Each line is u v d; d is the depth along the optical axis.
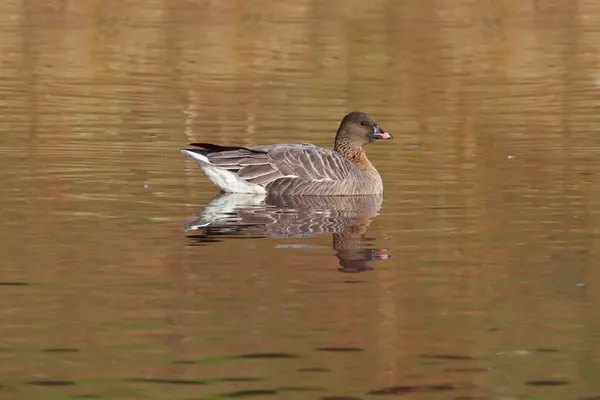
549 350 11.20
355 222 16.67
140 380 10.27
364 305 12.51
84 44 34.53
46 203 17.30
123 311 12.16
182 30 37.16
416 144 23.31
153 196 18.08
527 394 10.05
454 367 10.75
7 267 13.71
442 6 43.06
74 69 31.14
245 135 23.92
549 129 24.98
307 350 11.12
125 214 16.73
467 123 25.66
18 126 23.80
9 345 11.10
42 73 30.44
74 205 17.20
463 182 19.70
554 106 27.78
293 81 30.50
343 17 40.31
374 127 20.45
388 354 11.01
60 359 10.75
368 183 18.94
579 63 33.66
